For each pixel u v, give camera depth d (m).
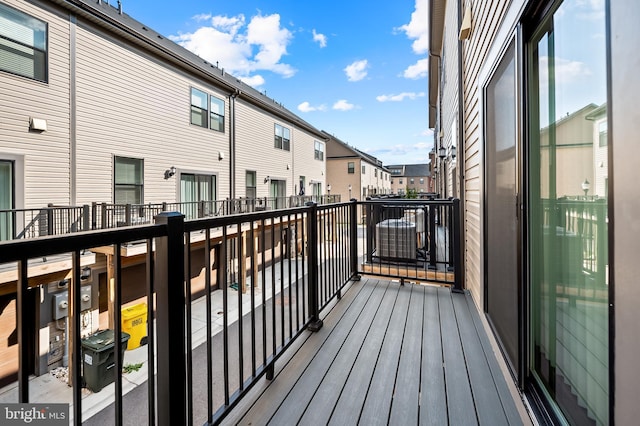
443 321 2.52
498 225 2.00
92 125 6.37
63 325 5.48
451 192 6.75
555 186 1.23
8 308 5.01
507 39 1.71
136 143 7.31
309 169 16.97
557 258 1.22
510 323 1.69
